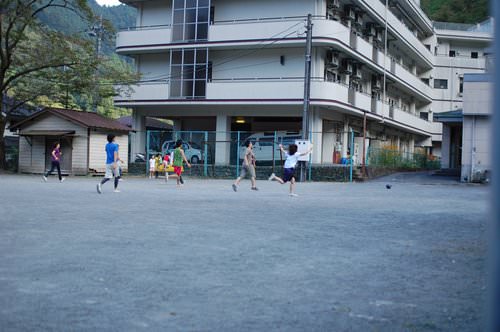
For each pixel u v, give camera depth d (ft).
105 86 109.50
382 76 131.64
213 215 37.81
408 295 17.21
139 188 67.67
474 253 24.59
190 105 110.63
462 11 213.66
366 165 95.45
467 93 82.74
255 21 105.29
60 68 108.06
